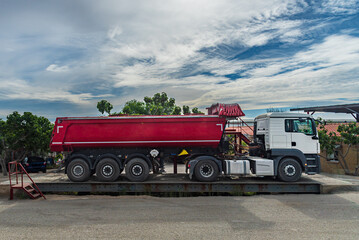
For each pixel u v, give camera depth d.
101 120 9.77
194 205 7.61
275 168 9.39
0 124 15.66
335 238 5.00
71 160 9.84
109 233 5.32
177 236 5.12
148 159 9.77
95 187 9.34
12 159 17.42
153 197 8.83
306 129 9.67
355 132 16.66
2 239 5.07
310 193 9.32
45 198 8.79
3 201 8.37
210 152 10.09
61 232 5.41
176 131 9.70
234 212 6.83
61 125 9.80
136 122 9.74
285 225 5.76
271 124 9.62
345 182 9.44
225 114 9.54
